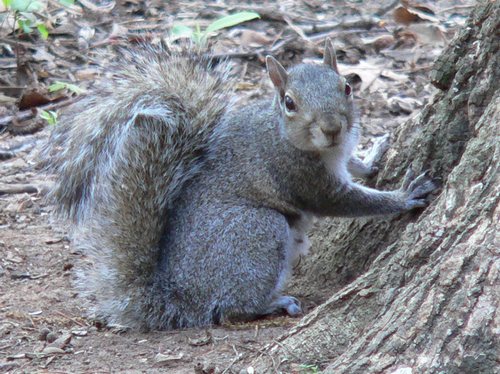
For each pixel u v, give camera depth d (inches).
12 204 539.8
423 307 279.6
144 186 408.2
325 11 772.0
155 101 411.5
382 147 423.5
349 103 397.7
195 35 661.3
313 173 405.1
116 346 370.9
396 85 661.3
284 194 411.8
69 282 452.4
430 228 306.8
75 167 415.8
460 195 303.3
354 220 414.9
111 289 407.5
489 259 273.1
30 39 713.6
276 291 406.9
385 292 309.9
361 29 740.7
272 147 409.7
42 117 603.8
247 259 402.3
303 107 389.1
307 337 317.1
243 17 634.2
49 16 742.5
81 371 341.4
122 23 740.7
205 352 351.6
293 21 749.9
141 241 408.2
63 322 405.4
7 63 687.7
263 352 320.2
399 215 395.5
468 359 265.0
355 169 423.2
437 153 380.8
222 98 423.8
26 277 461.1
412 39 721.6
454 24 740.7
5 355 364.8
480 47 358.9
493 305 267.1
